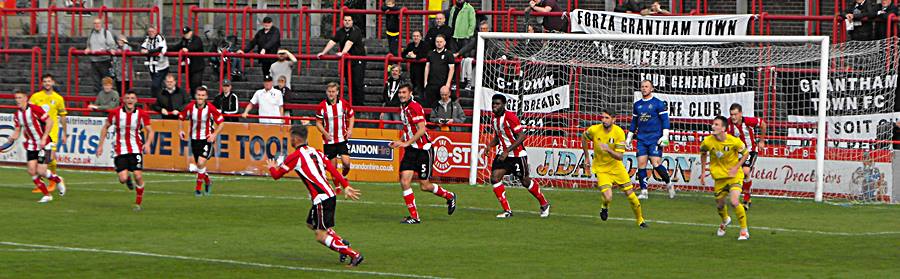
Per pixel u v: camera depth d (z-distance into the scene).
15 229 24.56
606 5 49.53
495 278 18.95
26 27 56.62
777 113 38.16
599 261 20.98
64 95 47.44
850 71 37.06
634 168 36.09
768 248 22.98
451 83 39.53
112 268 19.48
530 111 38.41
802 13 49.06
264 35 43.47
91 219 26.53
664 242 23.80
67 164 41.66
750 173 32.41
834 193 34.00
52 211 28.16
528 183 28.06
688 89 38.00
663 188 35.81
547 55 39.00
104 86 40.81
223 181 37.12
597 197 33.31
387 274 19.19
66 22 56.31
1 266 19.50
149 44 43.41
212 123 32.94
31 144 30.30
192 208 29.14
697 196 33.91
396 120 39.81
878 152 33.53
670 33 37.88
